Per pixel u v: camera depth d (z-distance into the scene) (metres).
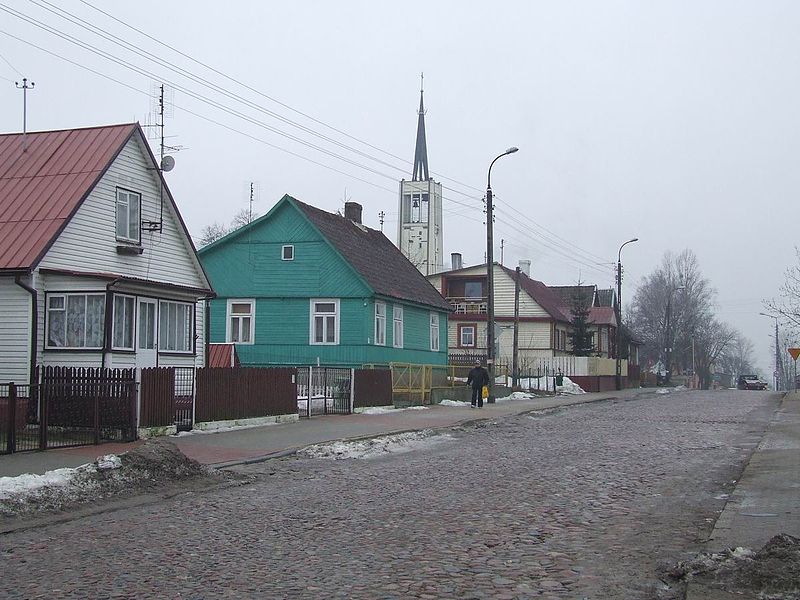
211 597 7.36
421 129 114.06
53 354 21.45
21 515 11.50
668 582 7.72
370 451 19.30
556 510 11.34
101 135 24.62
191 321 25.69
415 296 41.91
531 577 7.89
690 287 98.38
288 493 13.46
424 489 13.53
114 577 8.13
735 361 173.00
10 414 16.42
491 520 10.68
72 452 16.69
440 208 103.94
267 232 38.16
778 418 28.67
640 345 92.56
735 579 7.38
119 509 12.26
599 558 8.62
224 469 15.97
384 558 8.70
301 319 37.44
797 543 8.12
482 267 64.94
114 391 18.33
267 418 23.72
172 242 26.95
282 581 7.85
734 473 14.99
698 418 29.47
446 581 7.77
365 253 40.84
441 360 46.06
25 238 21.58
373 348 37.00
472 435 23.81
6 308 21.31
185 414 20.80
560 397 46.00
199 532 10.33
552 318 62.81
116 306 21.92
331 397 28.23
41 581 8.05
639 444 20.31
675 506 11.67
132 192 25.02
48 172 23.70
